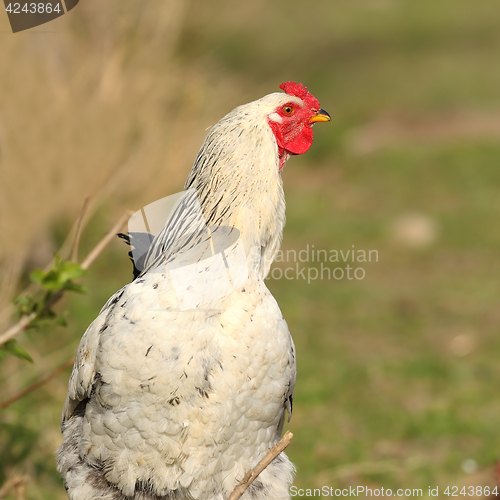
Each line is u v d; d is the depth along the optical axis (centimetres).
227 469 1005
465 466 1706
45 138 2059
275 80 4141
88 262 1130
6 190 1880
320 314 2642
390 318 2617
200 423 947
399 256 3186
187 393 933
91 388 978
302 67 6288
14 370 1806
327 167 4359
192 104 2902
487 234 3344
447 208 3641
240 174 999
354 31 7938
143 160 2650
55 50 2230
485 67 6319
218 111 3033
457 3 9262
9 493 1438
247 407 976
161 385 928
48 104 2105
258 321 971
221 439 968
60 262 1110
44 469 1555
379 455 1769
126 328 939
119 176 2445
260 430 1010
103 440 973
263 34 7212
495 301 2742
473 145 4391
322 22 8194
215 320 949
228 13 3753
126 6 2617
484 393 2089
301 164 4428
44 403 1769
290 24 7869
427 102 5359
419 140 4603
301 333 2470
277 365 991
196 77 3039
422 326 2555
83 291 1102
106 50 2545
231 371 949
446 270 3044
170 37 2867
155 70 2772
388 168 4203
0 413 1642
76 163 2250
